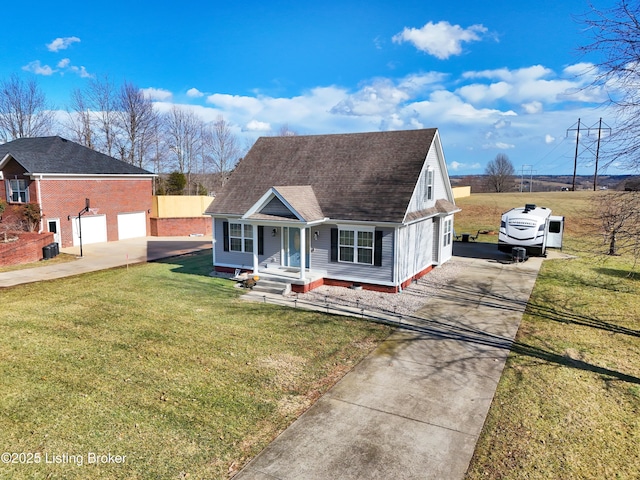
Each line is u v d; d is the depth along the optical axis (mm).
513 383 9828
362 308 15539
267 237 19953
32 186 28250
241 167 22641
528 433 7832
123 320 13781
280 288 17516
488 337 12812
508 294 17766
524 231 25344
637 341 12531
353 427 8039
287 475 6688
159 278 20250
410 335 12922
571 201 50281
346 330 13273
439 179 22969
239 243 20688
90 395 8906
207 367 10414
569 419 8297
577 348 11969
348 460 7074
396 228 17156
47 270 22078
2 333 12344
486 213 45125
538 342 12414
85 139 51719
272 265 20062
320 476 6680
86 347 11438
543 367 10711
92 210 31734
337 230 18375
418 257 20172
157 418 8148
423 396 9234
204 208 39469
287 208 17891
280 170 21531
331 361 10984
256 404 8781
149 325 13344
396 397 9188
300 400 9008
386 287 17734
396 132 20859
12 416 8062
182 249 29594
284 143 23016
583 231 34594
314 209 18156
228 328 13227
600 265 23594
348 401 9008
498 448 7402
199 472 6711
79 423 7898
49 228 28938
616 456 7164
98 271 21969
